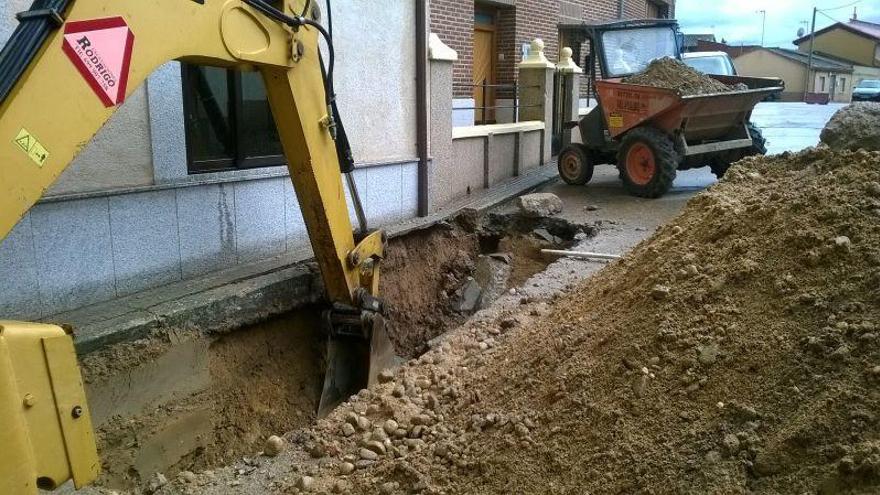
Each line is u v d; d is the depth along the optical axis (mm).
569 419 2801
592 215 7969
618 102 9023
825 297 2611
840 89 50906
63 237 3881
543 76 11375
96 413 3570
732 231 3201
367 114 6340
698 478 2303
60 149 2186
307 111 3877
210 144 4855
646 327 2963
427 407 3545
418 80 6980
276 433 4441
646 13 20938
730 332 2693
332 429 3502
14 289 3672
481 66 13258
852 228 2795
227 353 4375
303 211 4180
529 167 11109
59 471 1932
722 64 12250
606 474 2479
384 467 3010
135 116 4219
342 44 5895
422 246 6855
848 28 58156
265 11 3342
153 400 3855
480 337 4422
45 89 2127
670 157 8570
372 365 4625
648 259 3480
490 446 2889
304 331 4988
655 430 2543
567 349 3248
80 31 2244
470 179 8820
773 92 9055
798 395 2363
